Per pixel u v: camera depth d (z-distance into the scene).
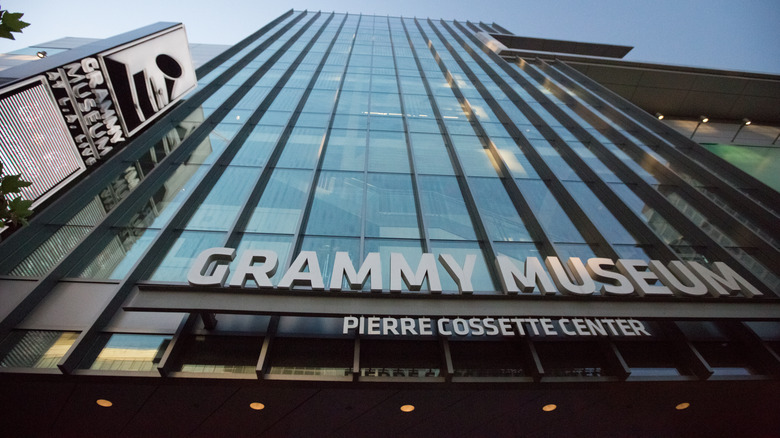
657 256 10.10
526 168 13.98
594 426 8.73
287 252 9.03
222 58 22.42
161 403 7.11
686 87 26.52
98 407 7.17
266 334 7.09
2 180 3.98
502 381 6.67
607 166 14.61
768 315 7.30
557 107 18.95
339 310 6.67
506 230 10.61
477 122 17.00
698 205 12.64
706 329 8.27
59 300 7.36
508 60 27.81
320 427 8.16
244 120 15.80
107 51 11.46
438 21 44.91
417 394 7.12
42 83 9.38
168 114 14.59
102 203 10.12
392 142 14.91
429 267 7.30
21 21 3.46
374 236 9.85
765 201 13.49
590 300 7.36
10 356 6.31
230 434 8.29
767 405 8.05
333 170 12.73
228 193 11.16
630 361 7.60
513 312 6.95
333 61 25.16
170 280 8.01
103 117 11.18
